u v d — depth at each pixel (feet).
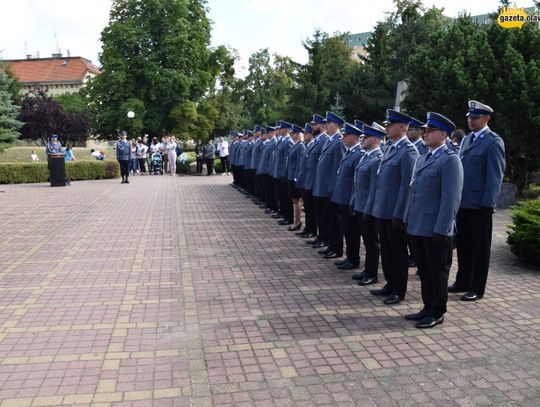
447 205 15.15
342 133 25.79
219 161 82.33
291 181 31.19
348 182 22.54
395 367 12.99
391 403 11.27
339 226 24.32
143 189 55.52
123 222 34.06
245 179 50.16
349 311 17.08
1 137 73.77
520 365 13.10
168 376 12.49
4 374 12.55
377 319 16.35
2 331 15.21
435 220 15.58
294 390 11.83
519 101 37.55
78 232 30.55
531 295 18.83
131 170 81.46
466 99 39.88
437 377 12.46
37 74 229.66
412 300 18.31
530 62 38.06
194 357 13.53
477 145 18.65
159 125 123.85
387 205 18.17
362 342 14.53
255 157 43.27
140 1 121.80
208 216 36.78
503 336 14.97
